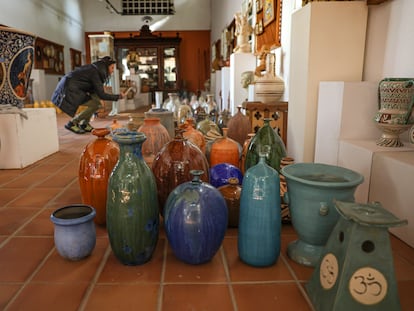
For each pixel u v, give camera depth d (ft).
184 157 4.80
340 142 6.17
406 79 5.25
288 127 8.32
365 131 6.29
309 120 7.22
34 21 27.89
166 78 39.11
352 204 3.17
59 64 33.06
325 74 7.05
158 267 4.02
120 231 3.81
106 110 22.41
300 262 4.06
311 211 3.80
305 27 7.06
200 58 40.93
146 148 6.13
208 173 5.04
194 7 40.09
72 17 36.70
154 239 4.02
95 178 4.87
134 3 39.70
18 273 3.92
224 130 6.44
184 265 4.06
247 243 3.92
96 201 4.96
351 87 6.08
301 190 3.78
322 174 4.25
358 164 5.57
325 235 3.87
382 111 5.49
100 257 4.27
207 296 3.48
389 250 2.97
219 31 31.89
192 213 3.77
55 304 3.36
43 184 7.45
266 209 3.80
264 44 14.33
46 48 30.09
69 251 4.06
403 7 6.02
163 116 8.13
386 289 2.95
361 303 2.96
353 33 6.91
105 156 4.93
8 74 8.70
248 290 3.58
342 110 6.15
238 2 21.38
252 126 10.05
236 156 6.29
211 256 4.00
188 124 7.04
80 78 14.11
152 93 38.65
